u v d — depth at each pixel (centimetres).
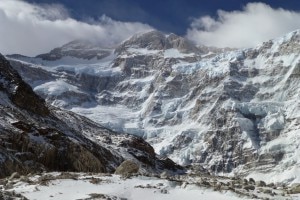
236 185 4012
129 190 3631
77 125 16075
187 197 3506
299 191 3988
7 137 8150
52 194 3462
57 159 9012
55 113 15150
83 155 9656
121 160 13650
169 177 4216
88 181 3859
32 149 8488
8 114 9650
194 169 15925
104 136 15925
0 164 6975
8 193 3216
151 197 3503
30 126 9206
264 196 3666
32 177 4103
